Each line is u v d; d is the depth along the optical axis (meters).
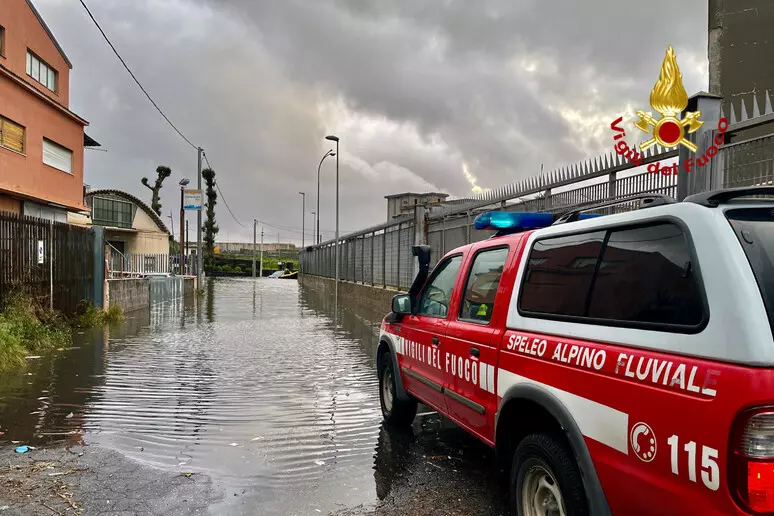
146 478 4.49
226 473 4.64
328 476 4.60
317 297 31.61
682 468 2.15
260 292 36.81
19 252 11.84
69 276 14.33
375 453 5.20
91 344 11.95
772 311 2.06
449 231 15.55
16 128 16.39
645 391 2.36
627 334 2.58
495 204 12.59
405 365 5.55
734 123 6.04
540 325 3.27
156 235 42.44
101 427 5.92
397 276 20.34
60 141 18.94
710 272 2.22
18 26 16.47
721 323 2.11
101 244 16.20
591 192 9.05
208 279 61.38
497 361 3.61
